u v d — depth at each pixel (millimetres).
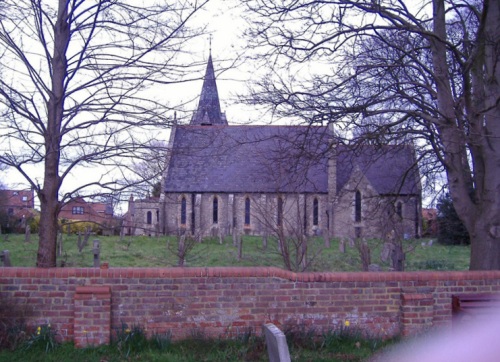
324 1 9664
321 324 7938
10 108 8938
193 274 7801
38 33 8883
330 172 47500
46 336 7375
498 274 8352
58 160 9305
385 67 10289
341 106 10086
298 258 13258
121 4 8961
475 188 11023
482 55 9516
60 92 9125
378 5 9367
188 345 7461
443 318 8195
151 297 7742
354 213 42781
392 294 8086
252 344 7496
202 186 51250
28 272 7613
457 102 10102
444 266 20859
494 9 9914
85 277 7684
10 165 9180
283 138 10867
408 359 7102
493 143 9961
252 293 7871
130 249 26422
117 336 7539
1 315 7520
